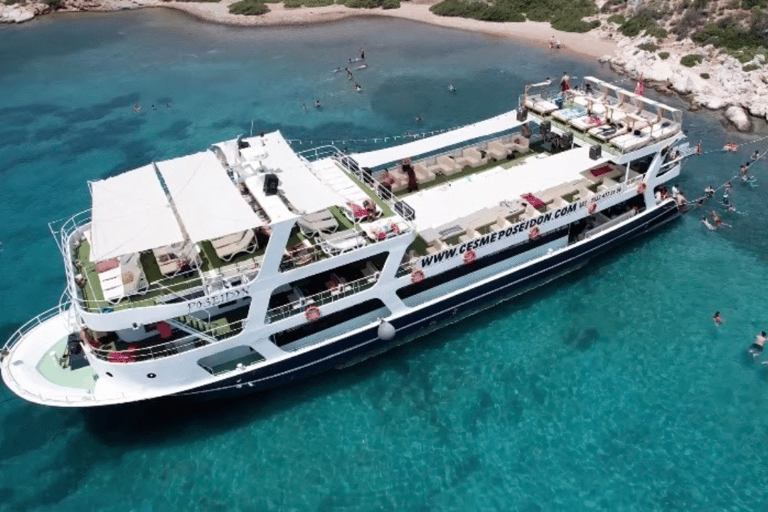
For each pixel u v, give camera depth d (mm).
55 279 34750
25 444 24906
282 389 26797
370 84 58531
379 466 23672
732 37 55844
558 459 23656
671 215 35438
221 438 24891
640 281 32000
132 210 23969
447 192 30406
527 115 35719
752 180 39688
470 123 50094
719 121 47406
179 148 48406
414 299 28422
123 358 23000
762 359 27344
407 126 50219
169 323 23125
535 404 25828
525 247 30531
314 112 53406
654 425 24766
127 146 49094
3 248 37500
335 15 78438
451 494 22594
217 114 53969
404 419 25422
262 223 23000
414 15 76438
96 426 25562
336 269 27359
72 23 81375
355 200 28156
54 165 46688
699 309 30109
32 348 25484
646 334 28891
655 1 64750
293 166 27000
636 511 21766
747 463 23203
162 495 22938
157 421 25703
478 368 27562
